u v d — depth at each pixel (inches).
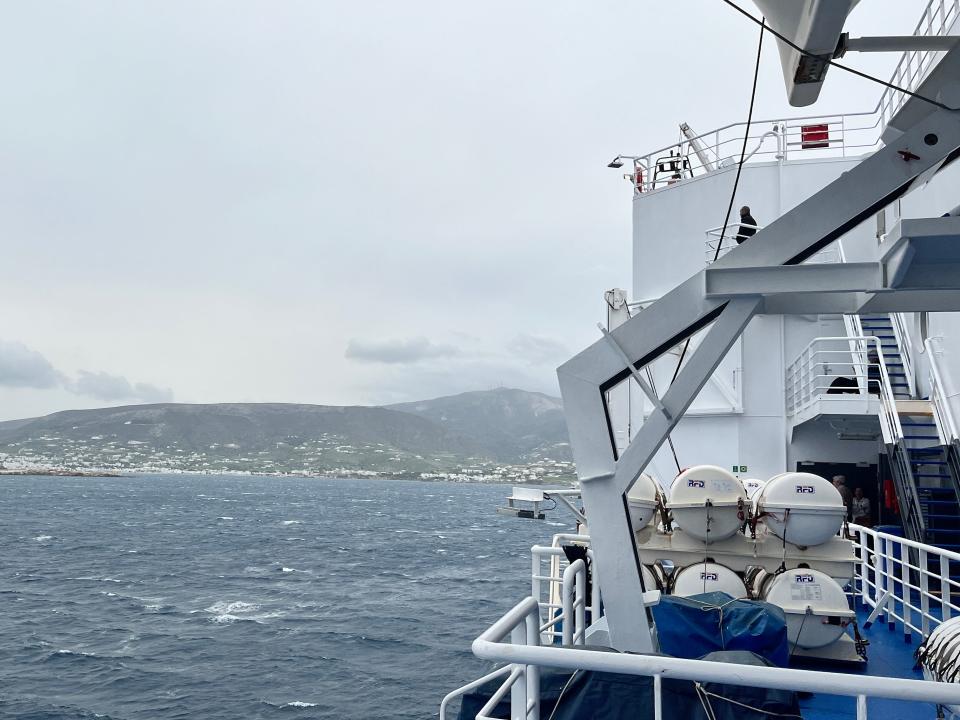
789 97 234.7
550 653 130.0
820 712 243.0
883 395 501.0
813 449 575.8
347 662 1056.8
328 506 6373.0
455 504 7450.8
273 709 852.0
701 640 219.3
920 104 219.3
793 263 211.6
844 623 280.2
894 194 208.4
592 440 222.4
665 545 322.3
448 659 1077.8
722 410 581.3
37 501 6008.9
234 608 1499.8
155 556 2429.9
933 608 390.6
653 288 649.0
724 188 619.2
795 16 206.1
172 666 1038.4
